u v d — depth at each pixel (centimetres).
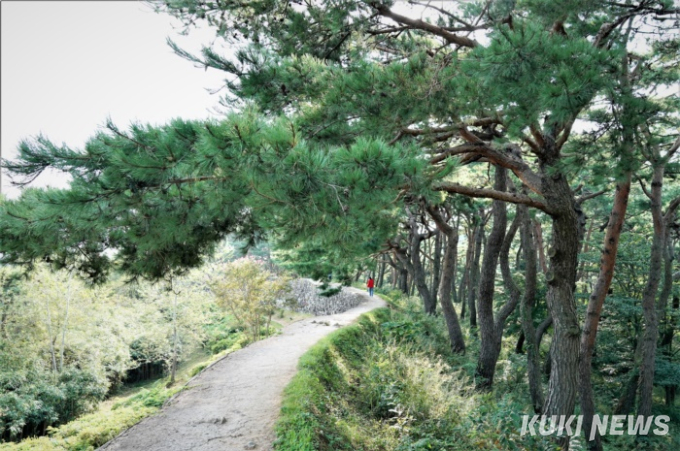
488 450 734
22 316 2075
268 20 877
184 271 777
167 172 426
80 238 580
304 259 1449
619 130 604
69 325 2200
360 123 609
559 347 787
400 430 820
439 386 1029
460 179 1482
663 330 1839
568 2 671
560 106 504
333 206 414
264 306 2008
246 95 707
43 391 1944
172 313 2620
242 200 475
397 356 1237
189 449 688
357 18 835
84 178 466
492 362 1401
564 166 666
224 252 2677
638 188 1894
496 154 759
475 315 2450
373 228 569
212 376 1091
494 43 518
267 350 1348
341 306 2562
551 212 757
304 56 694
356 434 786
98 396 2250
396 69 589
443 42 894
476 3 962
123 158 416
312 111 602
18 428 1755
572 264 784
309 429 704
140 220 514
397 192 462
